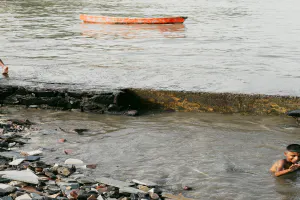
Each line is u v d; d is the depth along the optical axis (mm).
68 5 36438
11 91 8594
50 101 8453
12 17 25672
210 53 14109
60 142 6730
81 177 5500
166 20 23906
